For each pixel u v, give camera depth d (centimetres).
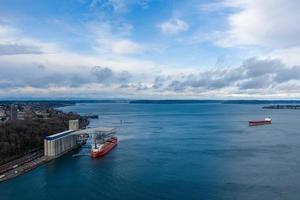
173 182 17638
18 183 17850
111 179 18388
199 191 16138
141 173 19562
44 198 15600
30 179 18588
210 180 17900
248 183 17300
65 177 18912
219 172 19588
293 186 16725
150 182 17688
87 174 19488
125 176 18938
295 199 14950
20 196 15888
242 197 15238
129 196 15625
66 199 15412
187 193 15875
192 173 19412
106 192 16250
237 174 19062
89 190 16588
